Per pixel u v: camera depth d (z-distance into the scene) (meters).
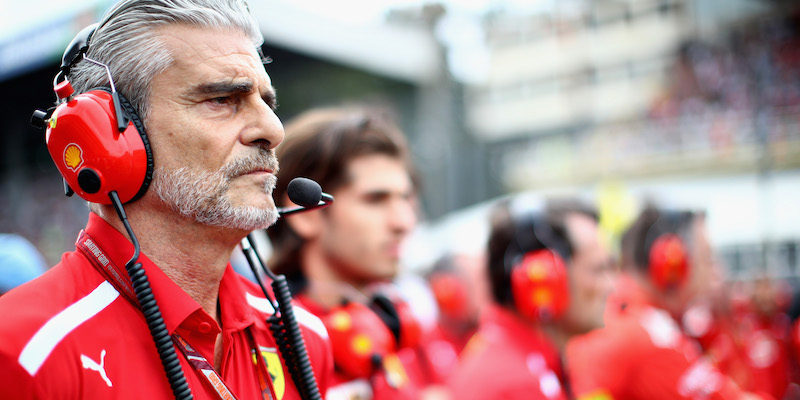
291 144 1.83
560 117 22.64
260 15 7.77
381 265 1.81
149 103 0.96
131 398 0.89
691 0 19.20
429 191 9.00
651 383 2.27
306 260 1.83
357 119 1.85
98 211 1.03
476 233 5.48
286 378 1.11
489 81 24.08
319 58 8.95
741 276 9.44
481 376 1.95
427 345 3.05
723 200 10.43
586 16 22.31
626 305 2.50
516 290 2.05
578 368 2.41
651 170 16.45
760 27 17.25
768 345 4.59
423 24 10.45
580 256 2.15
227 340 1.03
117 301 0.94
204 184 0.95
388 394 1.74
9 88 7.53
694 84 17.20
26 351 0.83
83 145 0.92
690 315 3.66
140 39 0.96
